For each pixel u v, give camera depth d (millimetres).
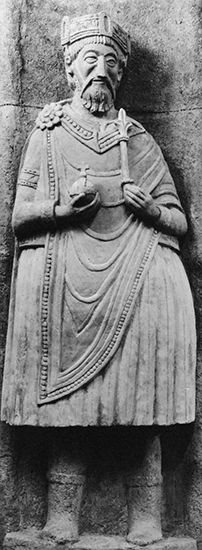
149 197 2350
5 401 2389
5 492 2469
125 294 2297
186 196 2555
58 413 2297
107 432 2404
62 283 2314
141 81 2654
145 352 2303
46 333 2316
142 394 2297
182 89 2609
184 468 2514
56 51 2660
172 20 2643
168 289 2352
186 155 2572
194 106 2584
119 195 2363
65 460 2402
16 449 2490
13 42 2619
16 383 2346
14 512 2469
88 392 2287
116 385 2287
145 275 2322
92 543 2379
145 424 2297
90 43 2428
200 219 2533
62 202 2357
